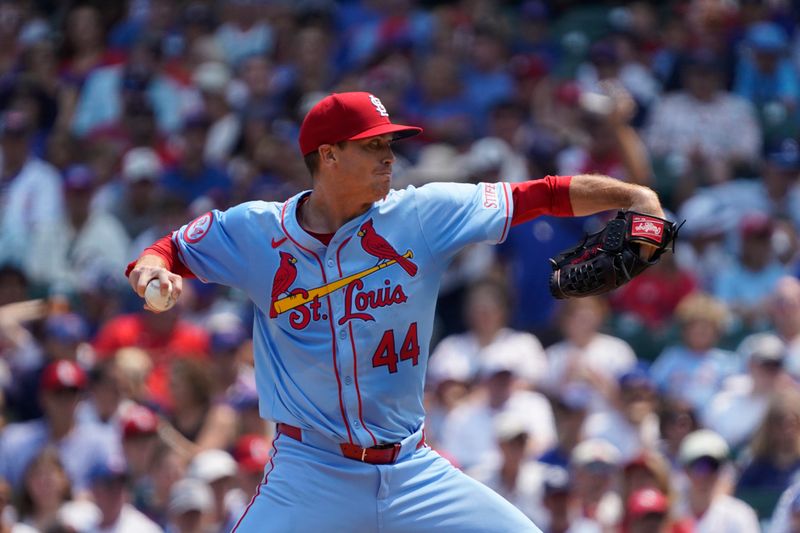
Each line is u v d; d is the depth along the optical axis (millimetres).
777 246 38000
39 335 36625
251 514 15570
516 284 36625
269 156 42875
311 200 15453
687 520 26984
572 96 43344
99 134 48750
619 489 27656
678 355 33031
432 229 15305
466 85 46031
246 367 33438
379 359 15227
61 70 54031
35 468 29219
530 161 40312
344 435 15281
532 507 28359
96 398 32125
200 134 43031
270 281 15383
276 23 53281
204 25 52938
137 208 41719
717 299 35875
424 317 15406
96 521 28781
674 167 42562
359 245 15203
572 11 53562
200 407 31734
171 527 28312
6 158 43969
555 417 30984
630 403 30141
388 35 50875
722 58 47688
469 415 31062
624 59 48000
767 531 27703
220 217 15633
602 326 35250
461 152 42031
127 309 38938
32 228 41938
